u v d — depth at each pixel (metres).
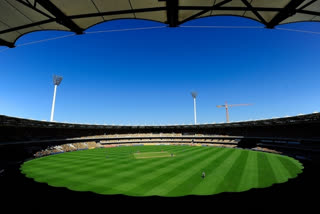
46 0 5.11
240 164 25.12
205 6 5.68
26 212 10.30
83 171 21.47
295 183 16.02
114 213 10.23
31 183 16.53
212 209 10.70
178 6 5.37
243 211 10.34
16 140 37.22
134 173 20.27
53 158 32.56
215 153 37.59
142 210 10.64
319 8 5.60
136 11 5.80
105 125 65.19
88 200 12.30
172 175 19.22
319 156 30.78
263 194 13.20
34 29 7.14
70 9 5.64
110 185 15.84
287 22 6.66
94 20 6.41
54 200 12.27
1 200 12.23
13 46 7.78
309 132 38.16
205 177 18.27
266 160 28.38
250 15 6.32
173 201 12.08
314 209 10.45
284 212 10.09
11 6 5.71
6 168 23.52
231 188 14.77
